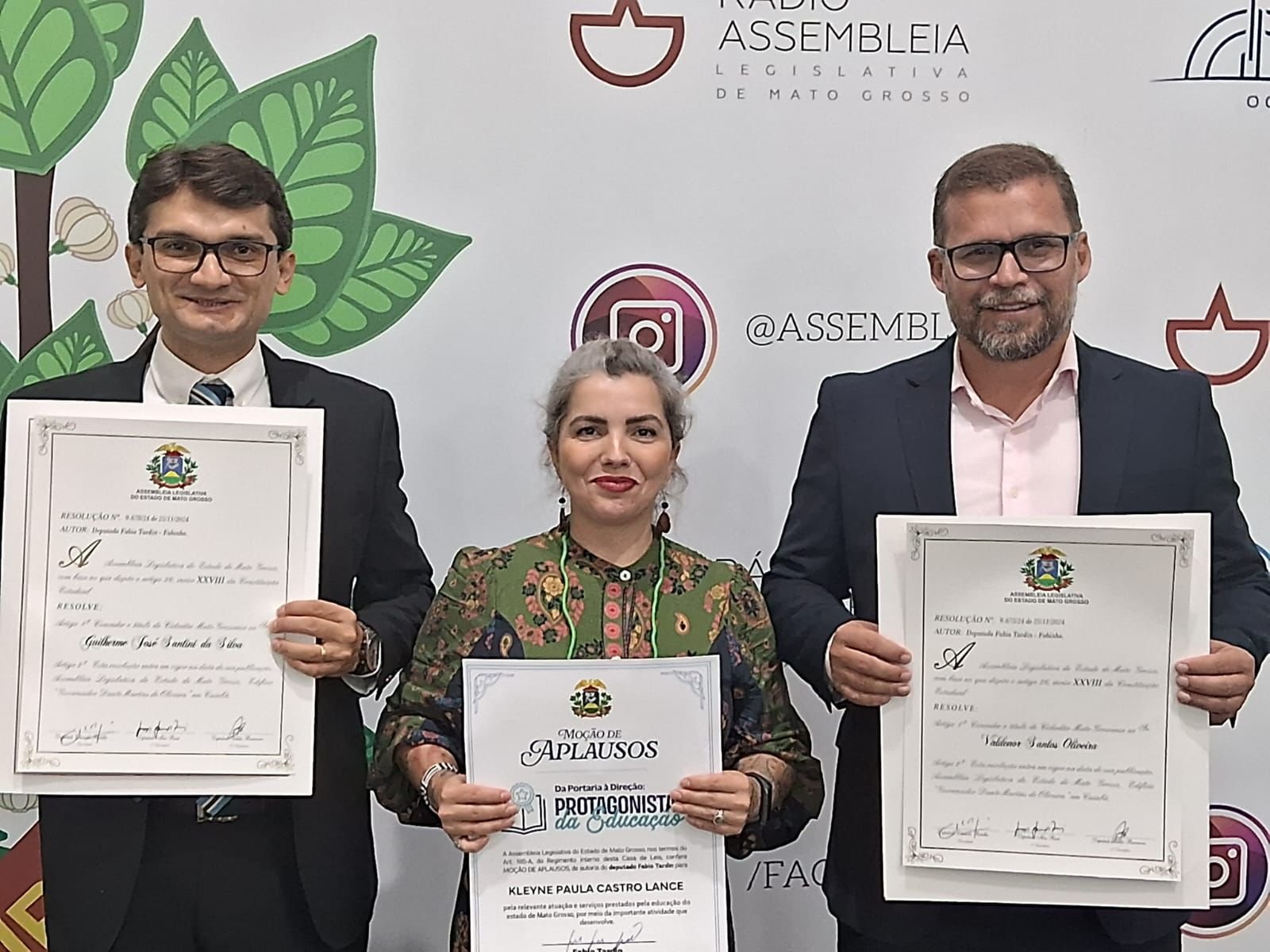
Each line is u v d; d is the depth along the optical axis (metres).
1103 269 1.77
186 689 1.25
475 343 1.73
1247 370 1.79
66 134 1.68
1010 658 1.25
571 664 1.22
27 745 1.23
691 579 1.30
